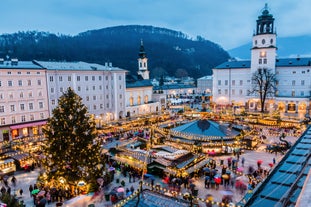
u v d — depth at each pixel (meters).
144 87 90.50
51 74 60.03
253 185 27.25
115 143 41.06
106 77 72.75
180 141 42.75
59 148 27.23
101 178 29.56
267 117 63.62
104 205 25.78
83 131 28.08
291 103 83.00
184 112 75.31
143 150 36.06
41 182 29.77
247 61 95.19
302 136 26.14
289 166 17.78
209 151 41.44
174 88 154.00
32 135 56.91
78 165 27.67
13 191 29.58
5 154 37.59
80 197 27.34
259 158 39.72
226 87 96.06
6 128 53.00
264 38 85.12
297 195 11.61
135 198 19.22
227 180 30.09
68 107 27.73
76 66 68.00
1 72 51.50
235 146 41.94
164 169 31.20
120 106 76.81
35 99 57.47
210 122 45.97
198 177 32.75
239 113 73.88
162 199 19.00
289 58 90.06
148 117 70.50
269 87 83.62
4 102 52.47
